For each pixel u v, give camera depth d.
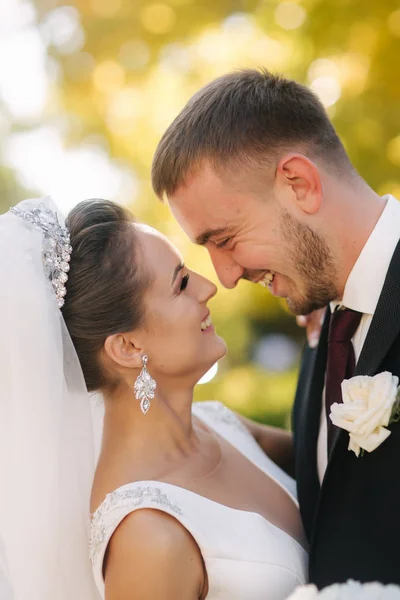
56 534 2.24
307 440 2.62
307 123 2.52
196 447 2.54
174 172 2.54
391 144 5.07
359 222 2.49
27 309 2.24
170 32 6.24
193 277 2.51
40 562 2.21
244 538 2.27
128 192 6.75
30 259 2.28
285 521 2.54
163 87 5.93
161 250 2.42
